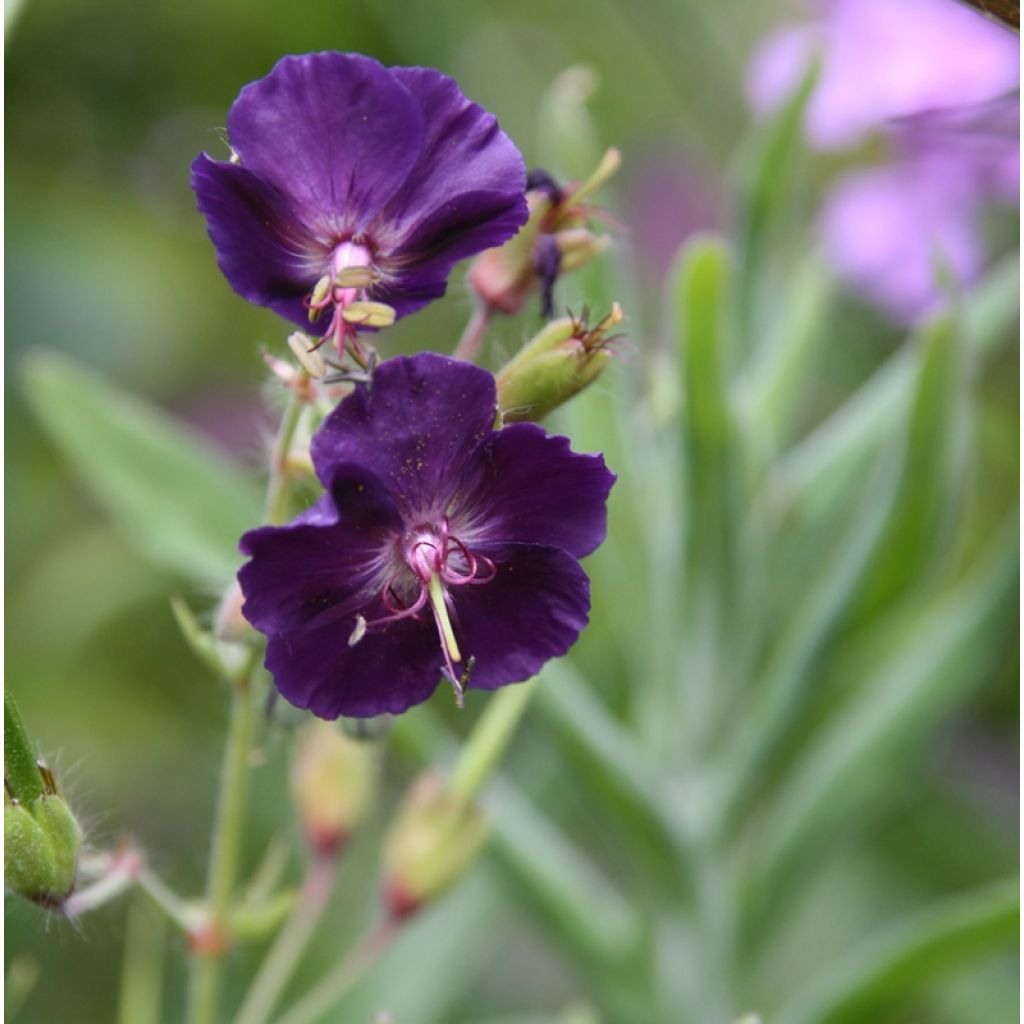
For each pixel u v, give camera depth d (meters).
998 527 0.53
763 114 0.52
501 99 0.59
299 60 0.35
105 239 0.59
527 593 0.36
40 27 0.55
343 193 0.35
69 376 0.43
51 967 0.46
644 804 0.42
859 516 0.42
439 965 0.43
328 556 0.35
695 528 0.42
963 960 0.40
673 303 0.42
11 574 0.54
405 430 0.35
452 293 0.38
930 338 0.41
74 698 0.53
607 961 0.42
